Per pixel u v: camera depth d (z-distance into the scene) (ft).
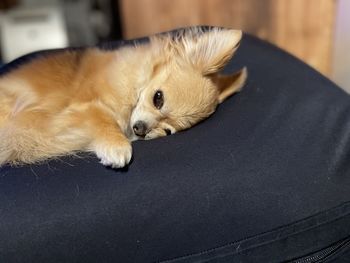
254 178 1.10
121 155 1.14
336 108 1.31
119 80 1.43
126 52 1.50
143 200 1.05
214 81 1.48
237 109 1.37
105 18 4.06
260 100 1.39
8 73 1.46
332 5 2.47
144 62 1.47
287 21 2.54
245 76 1.49
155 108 1.41
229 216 1.06
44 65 1.44
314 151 1.16
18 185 1.07
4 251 0.98
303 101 1.35
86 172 1.12
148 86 1.44
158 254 1.05
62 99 1.38
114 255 1.03
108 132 1.28
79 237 1.01
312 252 1.10
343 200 1.09
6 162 1.20
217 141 1.21
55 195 1.05
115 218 1.02
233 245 1.07
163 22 2.72
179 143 1.22
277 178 1.10
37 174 1.11
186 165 1.12
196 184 1.08
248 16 2.59
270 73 1.54
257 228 1.07
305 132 1.22
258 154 1.16
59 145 1.27
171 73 1.43
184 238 1.05
